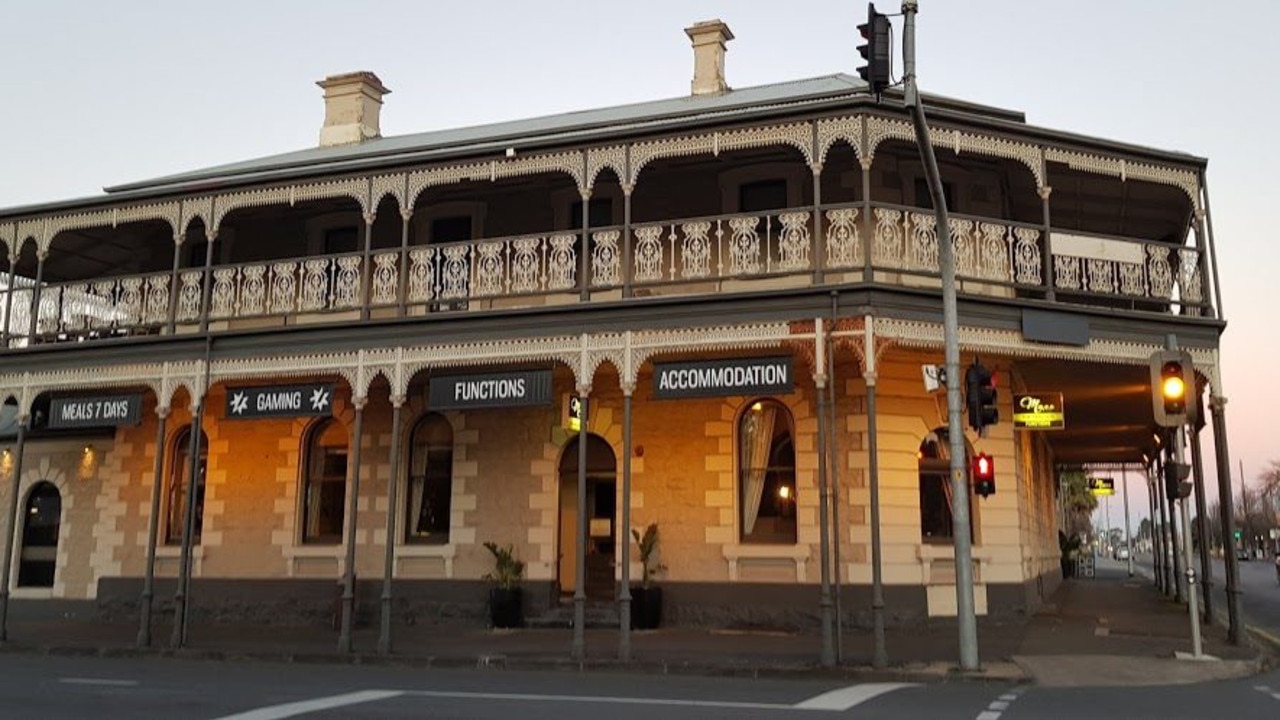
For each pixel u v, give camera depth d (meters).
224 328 20.56
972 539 17.59
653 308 15.15
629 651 13.87
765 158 18.34
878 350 14.16
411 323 16.38
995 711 9.82
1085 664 13.37
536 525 18.59
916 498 17.17
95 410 18.17
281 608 19.58
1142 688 11.80
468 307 17.89
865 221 14.59
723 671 13.07
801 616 16.89
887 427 17.19
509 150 16.31
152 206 18.55
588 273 16.17
